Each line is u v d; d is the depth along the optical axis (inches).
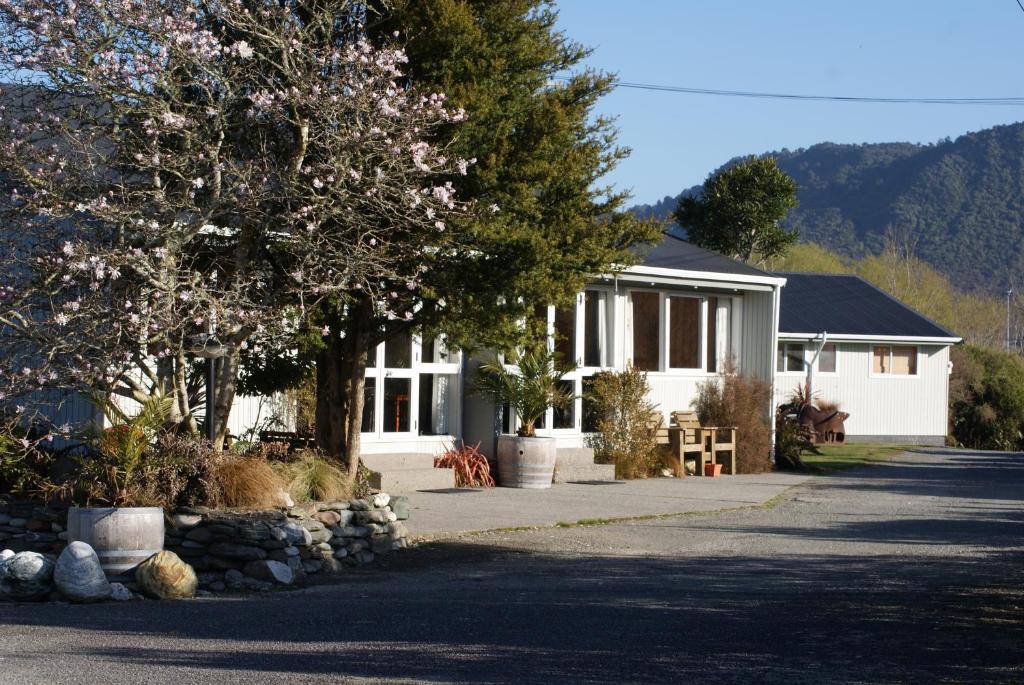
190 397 552.1
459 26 473.7
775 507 679.1
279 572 426.3
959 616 352.2
